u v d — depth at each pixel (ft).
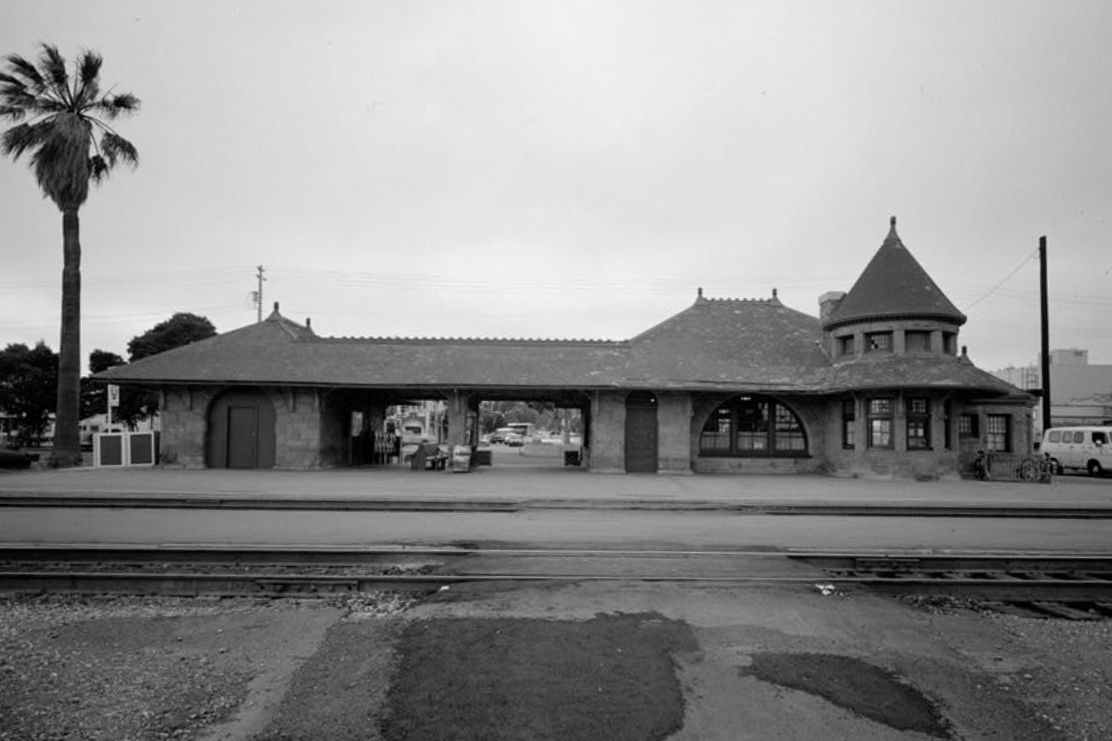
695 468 82.99
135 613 24.48
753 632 21.93
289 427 79.71
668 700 16.97
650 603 24.76
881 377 75.41
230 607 25.09
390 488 60.13
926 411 75.92
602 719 15.97
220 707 16.78
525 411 442.91
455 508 49.98
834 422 81.35
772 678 18.43
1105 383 174.29
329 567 30.76
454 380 78.38
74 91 83.30
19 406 136.98
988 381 77.46
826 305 91.25
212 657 20.25
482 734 15.24
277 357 82.94
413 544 35.65
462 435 80.74
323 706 16.71
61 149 79.10
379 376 79.25
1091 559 31.71
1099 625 24.17
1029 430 88.07
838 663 19.61
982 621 24.25
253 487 59.52
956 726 16.03
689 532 40.06
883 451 75.61
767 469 83.46
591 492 58.59
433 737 15.14
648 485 65.87
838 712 16.58
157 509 48.03
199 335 146.72
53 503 49.70
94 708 16.70
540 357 85.61
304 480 66.80
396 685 17.83
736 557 32.40
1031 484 73.67
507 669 18.72
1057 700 17.60
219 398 81.15
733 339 89.76
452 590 26.53
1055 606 26.45
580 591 26.20
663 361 84.58
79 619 23.81
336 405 85.25
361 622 23.04
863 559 31.55
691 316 94.17
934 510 49.62
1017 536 40.29
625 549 34.50
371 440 93.86
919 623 23.56
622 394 81.05
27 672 19.02
